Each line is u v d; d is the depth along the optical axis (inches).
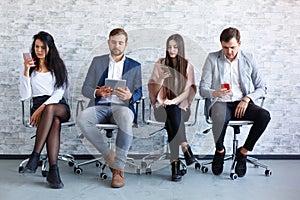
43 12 137.5
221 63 126.3
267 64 142.4
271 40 141.6
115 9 138.9
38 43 121.1
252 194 107.7
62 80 124.0
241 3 140.2
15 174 123.2
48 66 122.9
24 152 142.3
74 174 124.2
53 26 138.3
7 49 138.2
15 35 137.8
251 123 122.0
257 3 140.3
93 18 138.8
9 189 109.6
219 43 141.5
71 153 142.9
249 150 121.0
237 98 126.6
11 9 136.7
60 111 116.2
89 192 108.1
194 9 140.0
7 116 140.6
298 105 142.9
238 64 126.4
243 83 126.3
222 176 123.8
